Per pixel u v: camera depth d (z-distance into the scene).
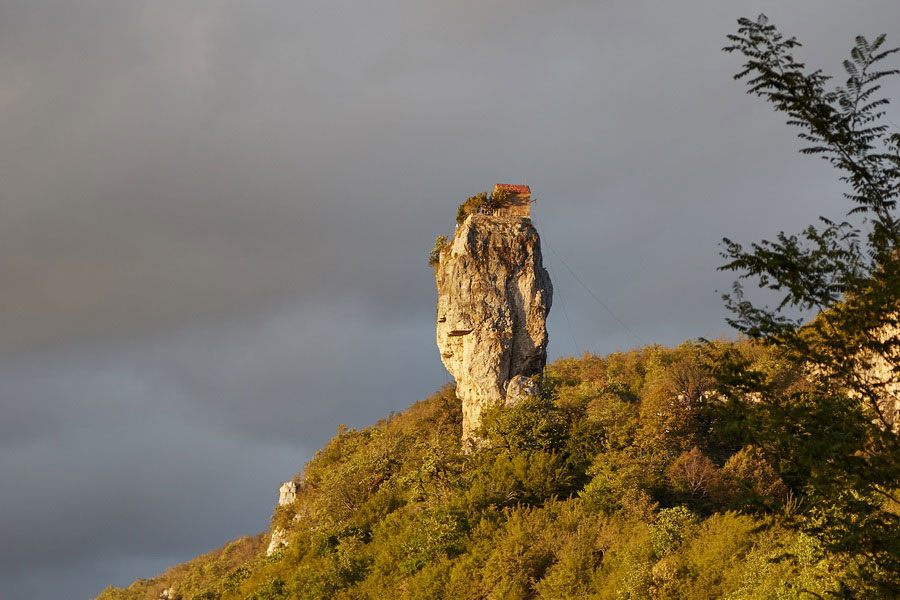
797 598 138.00
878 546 67.81
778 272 69.75
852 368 70.12
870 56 67.25
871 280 68.62
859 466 67.12
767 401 72.88
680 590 198.00
